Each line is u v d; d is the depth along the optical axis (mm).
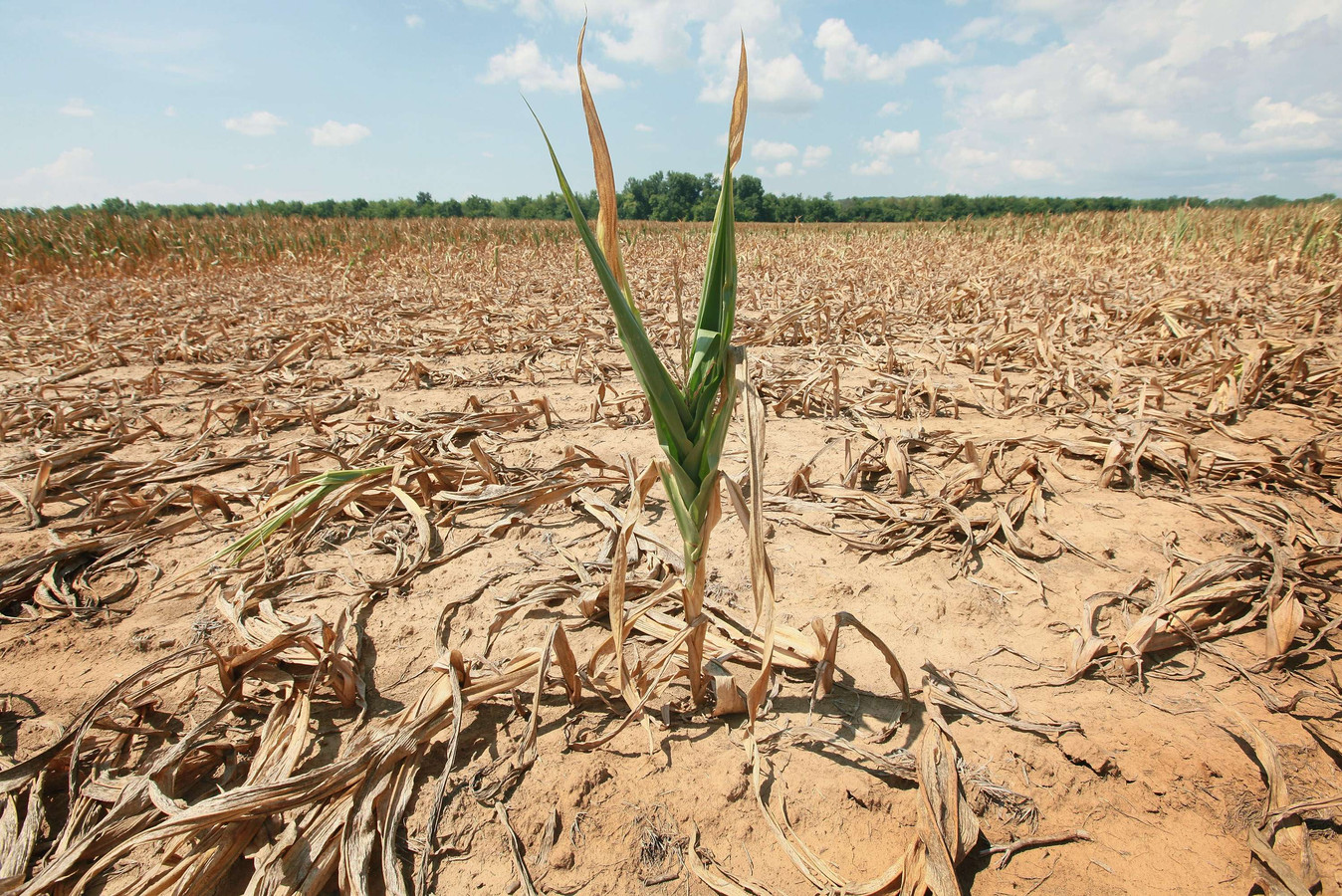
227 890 1392
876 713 1848
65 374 5316
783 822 1538
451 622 2238
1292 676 1967
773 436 4020
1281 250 12234
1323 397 4301
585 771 1647
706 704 1885
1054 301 7812
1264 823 1513
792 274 11305
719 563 2580
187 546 2777
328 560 2641
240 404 4309
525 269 14086
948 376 5293
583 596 2195
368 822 1455
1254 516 2818
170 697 1910
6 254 12648
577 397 4879
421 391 5105
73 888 1357
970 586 2424
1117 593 2234
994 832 1521
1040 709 1850
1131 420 3857
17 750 1719
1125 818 1546
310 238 17422
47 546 2732
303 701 1733
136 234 14633
